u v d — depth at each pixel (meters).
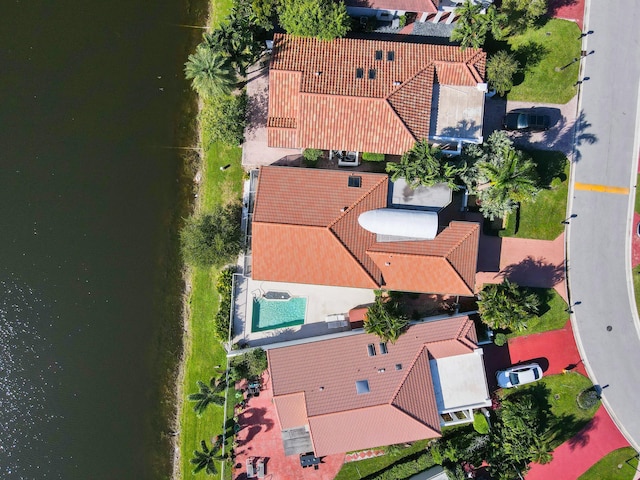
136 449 42.19
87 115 41.84
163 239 42.09
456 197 38.97
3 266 41.62
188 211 41.84
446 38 39.59
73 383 41.81
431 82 36.41
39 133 41.84
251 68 40.09
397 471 40.12
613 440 40.56
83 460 41.81
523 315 36.12
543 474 40.56
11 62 41.81
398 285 37.44
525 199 35.78
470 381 38.22
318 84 35.44
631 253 40.12
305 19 34.97
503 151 36.12
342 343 37.88
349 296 40.75
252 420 40.94
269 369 37.50
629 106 39.78
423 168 34.94
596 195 39.97
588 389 40.38
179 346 41.94
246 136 40.19
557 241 40.22
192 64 35.72
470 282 36.81
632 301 40.25
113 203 41.91
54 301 41.72
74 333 41.81
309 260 36.91
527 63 39.62
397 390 36.41
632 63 39.66
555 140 39.78
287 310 41.00
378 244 36.69
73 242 41.88
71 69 41.91
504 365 40.41
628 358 40.41
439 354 38.00
